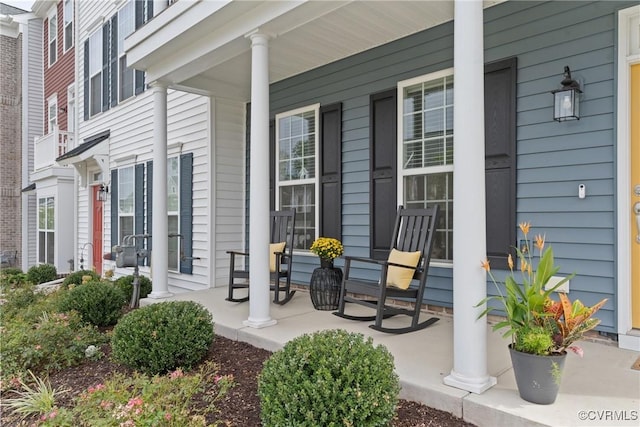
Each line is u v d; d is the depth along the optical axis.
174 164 6.72
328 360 2.05
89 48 9.32
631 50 2.97
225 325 3.77
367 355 2.12
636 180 2.93
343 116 4.82
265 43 3.75
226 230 6.16
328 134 4.98
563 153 3.22
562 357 2.10
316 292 4.25
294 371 2.06
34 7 12.27
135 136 7.65
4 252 12.95
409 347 3.06
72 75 10.70
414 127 4.20
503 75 3.54
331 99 4.95
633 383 2.38
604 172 3.04
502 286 3.52
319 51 4.59
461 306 2.36
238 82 5.61
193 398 2.55
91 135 9.33
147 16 7.14
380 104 4.46
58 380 3.04
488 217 3.61
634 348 2.90
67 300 4.32
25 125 12.62
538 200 3.35
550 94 3.29
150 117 7.19
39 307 4.59
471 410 2.18
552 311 2.17
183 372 2.96
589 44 3.11
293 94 5.40
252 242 3.75
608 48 3.02
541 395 2.12
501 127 3.54
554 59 3.27
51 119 12.13
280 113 5.59
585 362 2.69
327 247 4.21
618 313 2.97
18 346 3.18
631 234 2.96
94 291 4.44
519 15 3.45
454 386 2.35
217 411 2.37
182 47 4.50
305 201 5.31
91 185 9.48
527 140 3.40
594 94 3.08
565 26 3.22
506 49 3.52
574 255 3.17
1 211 12.99
